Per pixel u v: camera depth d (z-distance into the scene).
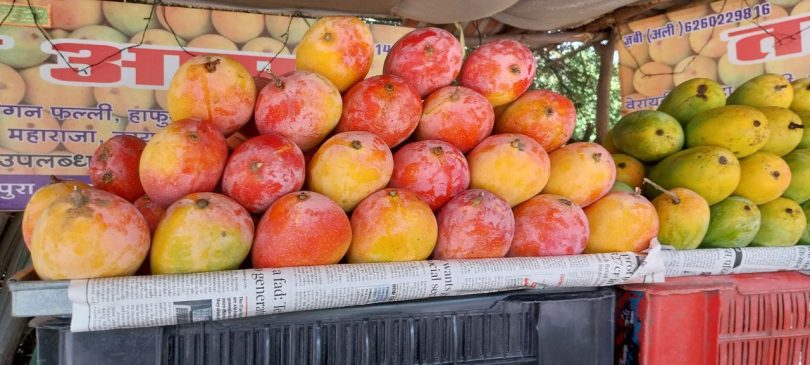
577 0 2.87
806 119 1.86
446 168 1.19
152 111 2.98
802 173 1.69
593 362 1.16
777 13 2.94
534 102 1.37
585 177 1.31
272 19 3.13
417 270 1.02
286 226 1.01
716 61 3.16
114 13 2.91
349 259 1.12
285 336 0.98
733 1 3.08
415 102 1.24
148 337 0.90
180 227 0.96
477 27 3.42
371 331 1.03
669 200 1.43
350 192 1.12
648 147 1.67
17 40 2.78
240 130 1.26
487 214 1.13
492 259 1.10
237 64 1.18
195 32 3.03
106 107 2.92
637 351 1.18
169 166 1.04
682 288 1.20
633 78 3.51
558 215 1.22
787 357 1.37
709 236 1.54
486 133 1.32
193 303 0.89
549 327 1.13
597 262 1.17
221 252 0.98
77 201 0.90
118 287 0.87
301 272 0.96
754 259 1.34
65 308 0.87
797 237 1.62
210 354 0.94
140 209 1.10
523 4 2.96
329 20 1.28
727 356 1.31
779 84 1.90
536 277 1.10
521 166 1.23
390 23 3.77
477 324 1.09
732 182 1.51
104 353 0.88
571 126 1.39
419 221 1.08
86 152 2.90
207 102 1.14
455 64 1.33
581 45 4.07
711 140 1.65
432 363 1.06
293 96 1.16
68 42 2.85
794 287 1.36
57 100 2.85
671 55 3.33
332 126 1.21
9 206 2.81
